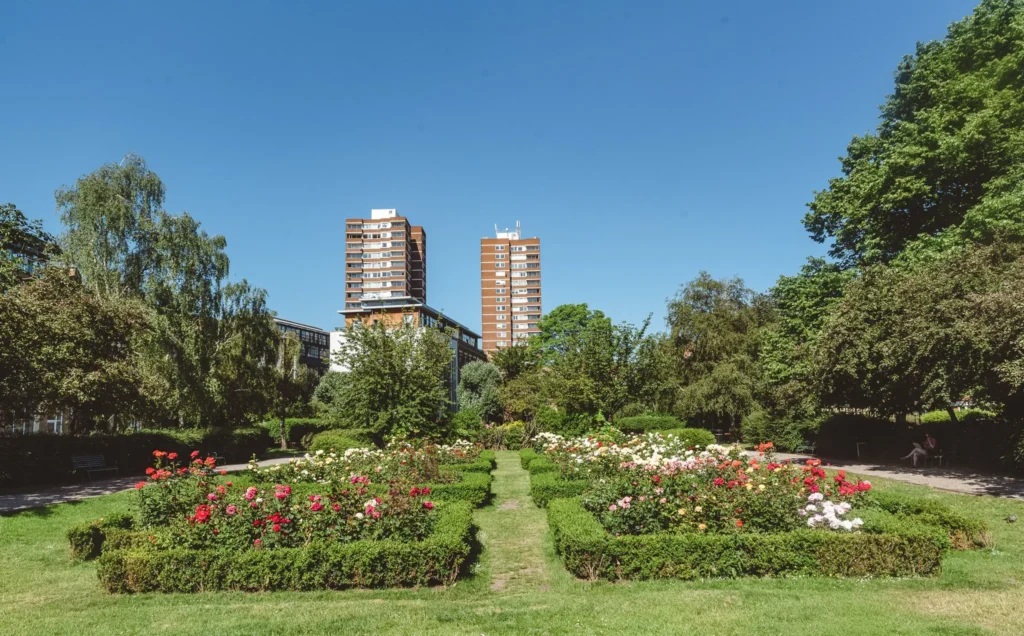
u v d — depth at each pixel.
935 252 19.19
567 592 6.68
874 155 25.88
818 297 24.70
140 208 29.41
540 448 19.77
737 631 5.09
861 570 6.83
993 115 19.47
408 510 7.67
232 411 31.62
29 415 18.50
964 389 17.28
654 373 25.55
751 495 7.66
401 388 19.69
